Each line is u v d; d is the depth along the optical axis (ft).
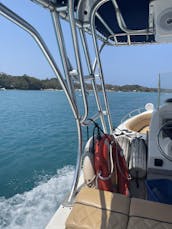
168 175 6.74
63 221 5.34
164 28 5.80
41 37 4.97
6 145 30.48
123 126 11.90
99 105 8.26
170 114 6.66
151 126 6.93
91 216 4.62
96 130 6.91
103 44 10.87
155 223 4.36
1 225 11.62
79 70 5.85
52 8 5.20
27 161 23.61
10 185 17.34
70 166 21.61
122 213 4.65
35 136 35.40
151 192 5.62
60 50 5.61
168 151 6.55
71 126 43.21
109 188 5.80
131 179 6.95
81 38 7.07
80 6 6.01
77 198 5.09
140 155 7.24
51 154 25.98
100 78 8.65
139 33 10.17
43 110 68.59
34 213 12.71
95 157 6.06
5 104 86.12
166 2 5.43
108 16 8.39
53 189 15.89
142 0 6.77
